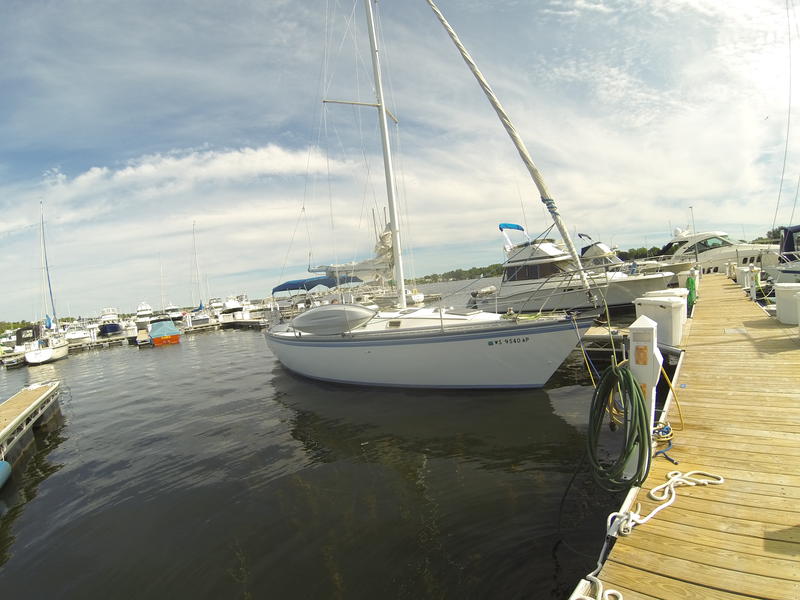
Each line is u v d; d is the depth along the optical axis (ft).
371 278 40.04
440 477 16.43
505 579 10.55
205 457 21.15
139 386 44.96
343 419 24.18
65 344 96.48
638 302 26.04
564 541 11.75
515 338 23.76
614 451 17.22
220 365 53.36
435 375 26.30
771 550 7.60
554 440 18.85
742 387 16.35
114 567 12.87
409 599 10.27
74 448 25.55
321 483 16.92
